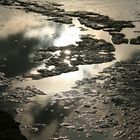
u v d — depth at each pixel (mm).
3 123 16062
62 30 28500
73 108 18000
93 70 21875
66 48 24859
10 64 22500
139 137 15805
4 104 18281
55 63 22688
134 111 17734
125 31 28281
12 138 14992
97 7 34938
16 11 33656
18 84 20250
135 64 22547
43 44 25547
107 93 19359
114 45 25609
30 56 23609
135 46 25422
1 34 27469
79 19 30938
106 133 16047
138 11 33656
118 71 21703
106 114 17500
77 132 16125
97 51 24438
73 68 22078
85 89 19781
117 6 35438
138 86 20031
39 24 29969
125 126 16562
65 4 36000
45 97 18969
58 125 16641
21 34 27516
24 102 18484
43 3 36094
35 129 16312
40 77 21016
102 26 29188
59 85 20203
